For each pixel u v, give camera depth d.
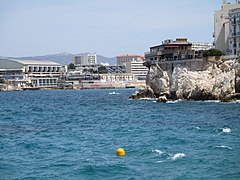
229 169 30.55
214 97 92.88
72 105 116.31
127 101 119.75
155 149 38.62
